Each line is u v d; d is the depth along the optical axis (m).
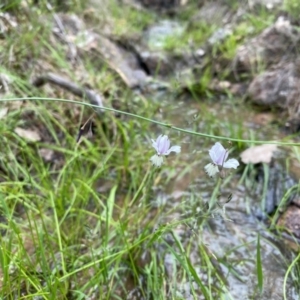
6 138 0.31
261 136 0.38
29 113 0.35
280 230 0.28
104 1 0.67
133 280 0.24
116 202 0.31
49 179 0.32
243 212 0.29
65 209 0.29
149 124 0.40
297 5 0.51
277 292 0.23
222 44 0.55
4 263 0.21
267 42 0.49
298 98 0.41
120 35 0.59
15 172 0.31
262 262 0.25
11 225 0.23
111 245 0.26
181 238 0.27
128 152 0.35
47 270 0.22
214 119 0.40
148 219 0.29
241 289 0.24
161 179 0.33
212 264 0.25
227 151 0.20
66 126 0.36
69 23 0.52
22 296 0.21
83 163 0.34
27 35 0.40
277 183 0.31
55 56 0.40
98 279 0.22
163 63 0.56
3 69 0.34
